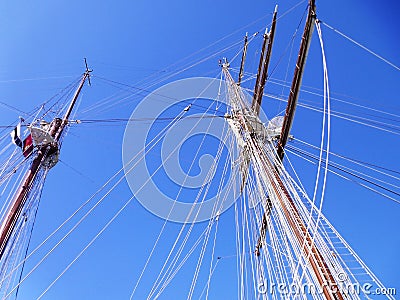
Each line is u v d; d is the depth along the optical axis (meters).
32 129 13.73
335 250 7.02
